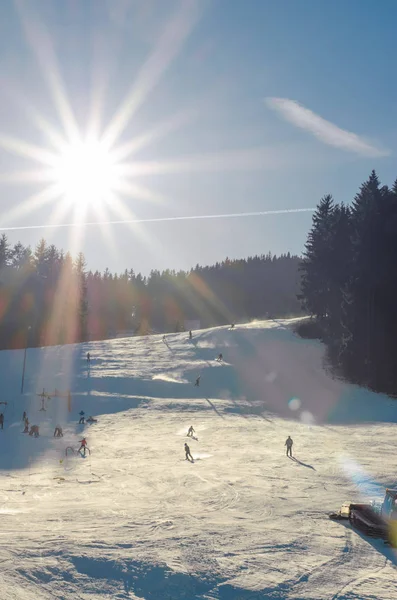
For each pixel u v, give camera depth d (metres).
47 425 44.97
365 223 66.44
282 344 74.06
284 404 54.97
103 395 54.66
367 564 12.82
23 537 13.45
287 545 13.95
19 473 27.06
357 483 23.48
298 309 193.50
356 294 64.19
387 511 15.52
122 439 38.62
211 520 16.59
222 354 70.94
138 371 64.19
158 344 78.31
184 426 44.09
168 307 198.38
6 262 122.12
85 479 25.08
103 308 176.75
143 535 14.21
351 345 63.72
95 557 11.80
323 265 79.06
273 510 18.38
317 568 12.29
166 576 10.98
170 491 22.00
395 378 59.66
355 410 52.69
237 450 34.03
